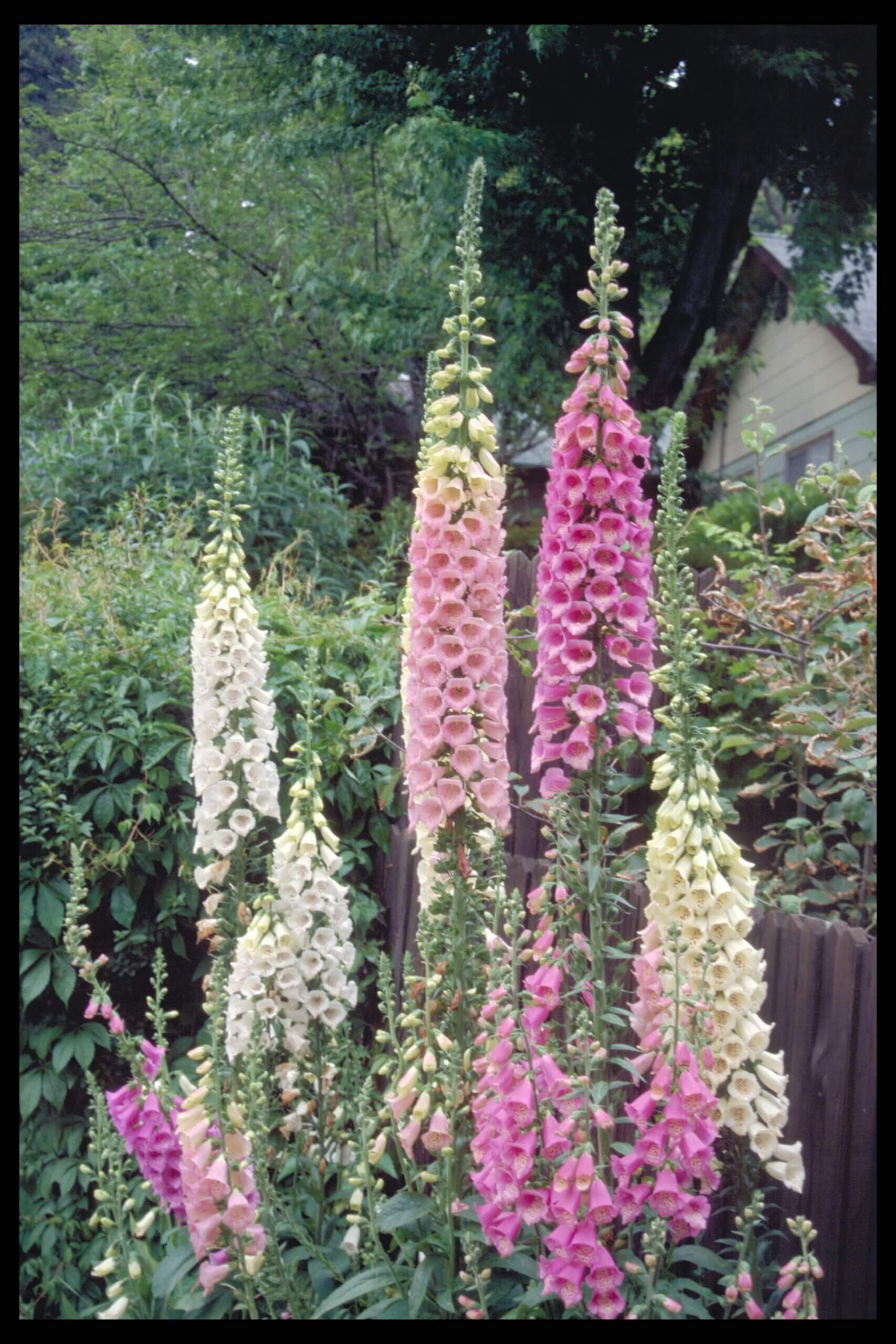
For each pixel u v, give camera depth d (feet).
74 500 22.76
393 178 35.22
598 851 7.48
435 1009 7.84
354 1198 7.59
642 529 7.50
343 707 13.64
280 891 8.63
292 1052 8.76
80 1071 12.75
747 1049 6.96
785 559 15.11
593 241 31.14
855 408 42.96
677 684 7.27
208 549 9.68
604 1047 7.14
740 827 14.64
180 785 13.17
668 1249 8.26
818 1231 9.32
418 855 12.42
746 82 30.71
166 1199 8.29
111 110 38.09
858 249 37.01
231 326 36.55
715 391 40.60
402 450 37.65
